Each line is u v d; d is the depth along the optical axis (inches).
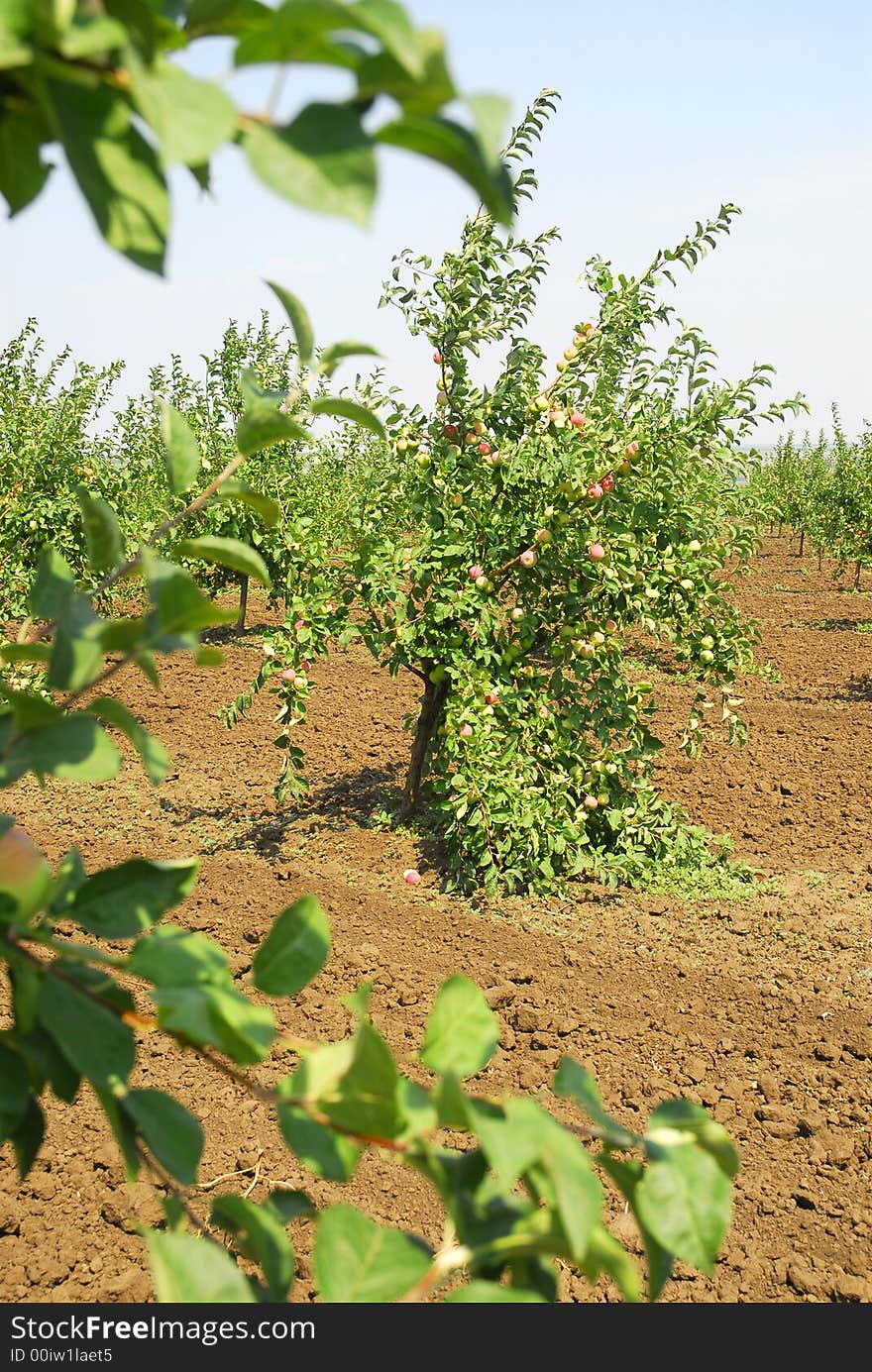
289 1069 158.2
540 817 221.9
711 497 232.2
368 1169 137.7
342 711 387.5
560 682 230.2
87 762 24.8
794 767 328.8
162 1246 21.0
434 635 231.8
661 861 243.0
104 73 19.0
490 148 17.3
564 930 209.3
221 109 17.1
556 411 221.5
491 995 180.9
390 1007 177.3
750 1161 141.9
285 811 274.8
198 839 252.8
